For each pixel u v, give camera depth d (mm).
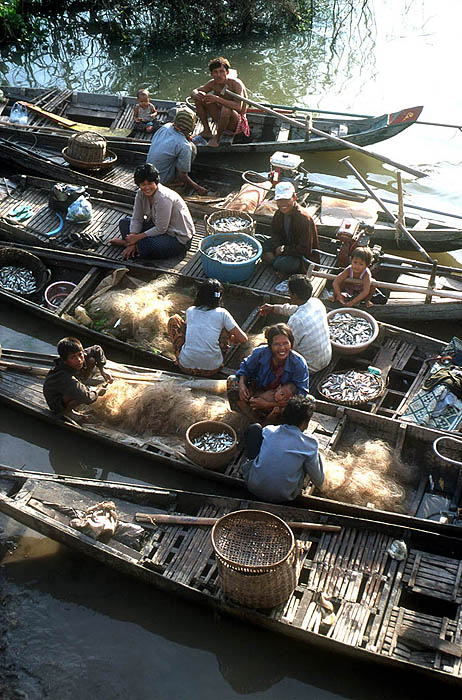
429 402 6281
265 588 4633
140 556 5188
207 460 5762
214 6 14391
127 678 4785
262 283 7898
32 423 6586
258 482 5441
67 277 8203
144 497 5566
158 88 13031
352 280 7355
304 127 9766
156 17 14461
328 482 5742
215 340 6527
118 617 5133
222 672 4844
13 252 8031
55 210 8914
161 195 7781
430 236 8477
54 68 13820
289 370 5938
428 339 6980
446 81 12859
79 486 5621
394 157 10906
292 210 7566
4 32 14570
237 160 10742
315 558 5141
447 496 5766
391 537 5234
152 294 7492
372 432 6219
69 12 15688
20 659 4871
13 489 5637
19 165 10047
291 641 4918
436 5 15883
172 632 5047
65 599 5238
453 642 4605
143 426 6270
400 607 4836
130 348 7039
